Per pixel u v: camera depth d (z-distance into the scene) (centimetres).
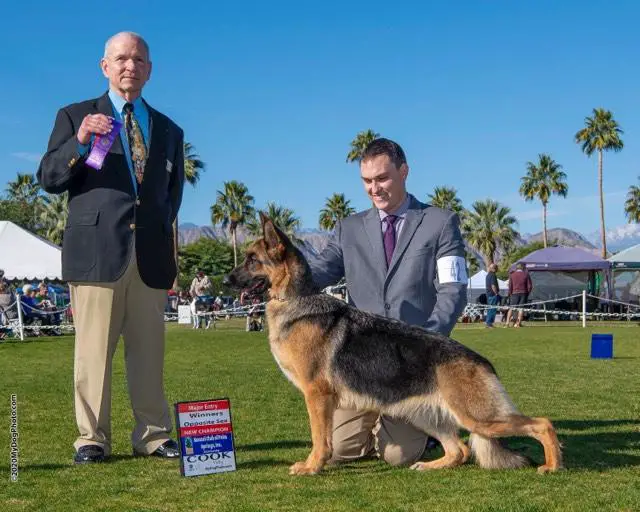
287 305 500
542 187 6362
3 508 405
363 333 491
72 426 673
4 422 694
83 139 511
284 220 6109
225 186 6106
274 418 710
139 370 557
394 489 441
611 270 2917
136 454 559
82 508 404
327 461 511
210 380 1002
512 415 471
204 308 2864
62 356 1419
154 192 553
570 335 1833
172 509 401
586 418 687
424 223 555
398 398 479
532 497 416
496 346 1505
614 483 448
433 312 534
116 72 541
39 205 5650
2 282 2053
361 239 568
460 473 486
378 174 546
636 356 1291
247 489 446
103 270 529
